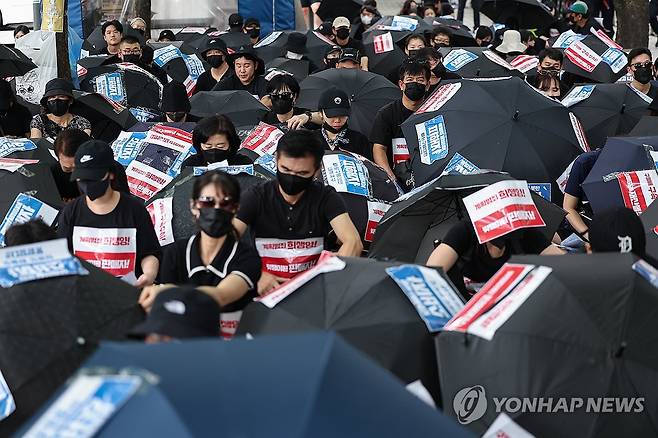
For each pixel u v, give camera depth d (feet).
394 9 234.17
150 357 24.66
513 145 70.49
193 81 129.18
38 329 37.06
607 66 120.26
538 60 120.78
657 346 36.60
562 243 64.69
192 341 25.67
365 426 23.47
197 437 22.38
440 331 38.68
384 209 62.95
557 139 71.41
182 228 57.67
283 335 25.89
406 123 74.38
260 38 184.14
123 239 53.31
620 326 36.52
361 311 38.88
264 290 47.14
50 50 111.14
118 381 23.50
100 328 37.63
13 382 36.22
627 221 45.21
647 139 64.44
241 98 92.73
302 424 22.94
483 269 50.55
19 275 38.24
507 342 36.78
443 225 56.85
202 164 62.08
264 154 70.95
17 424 36.14
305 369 24.38
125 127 87.56
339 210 52.47
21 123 92.58
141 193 70.85
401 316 38.91
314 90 96.27
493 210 48.96
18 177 62.95
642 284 37.83
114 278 40.06
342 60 111.65
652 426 35.81
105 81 106.42
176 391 23.40
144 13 165.78
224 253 45.73
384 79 98.17
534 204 51.42
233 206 44.78
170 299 33.42
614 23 212.02
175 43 144.56
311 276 40.73
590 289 37.50
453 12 212.64
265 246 52.75
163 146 72.28
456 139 71.31
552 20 167.94
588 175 64.64
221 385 23.72
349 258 42.24
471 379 36.73
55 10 108.27
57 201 62.64
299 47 139.23
